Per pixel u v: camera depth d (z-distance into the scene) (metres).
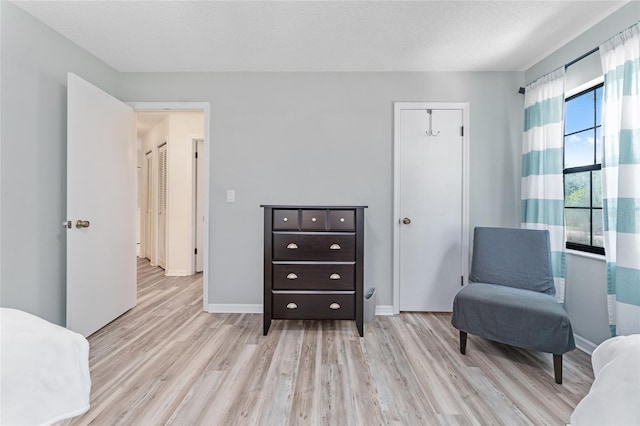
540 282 2.13
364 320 2.66
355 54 2.56
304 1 1.89
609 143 1.92
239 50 2.50
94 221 2.36
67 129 2.18
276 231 2.38
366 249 2.90
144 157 5.61
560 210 2.35
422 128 2.88
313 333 2.44
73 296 2.15
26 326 0.84
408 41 2.35
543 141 2.52
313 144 2.90
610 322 1.91
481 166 2.89
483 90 2.87
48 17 2.05
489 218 2.89
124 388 1.67
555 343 1.73
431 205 2.89
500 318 1.91
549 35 2.26
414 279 2.91
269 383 1.73
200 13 2.01
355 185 2.90
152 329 2.48
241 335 2.38
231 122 2.89
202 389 1.67
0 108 1.85
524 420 1.44
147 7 1.95
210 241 2.90
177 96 2.90
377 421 1.43
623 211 1.78
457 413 1.49
